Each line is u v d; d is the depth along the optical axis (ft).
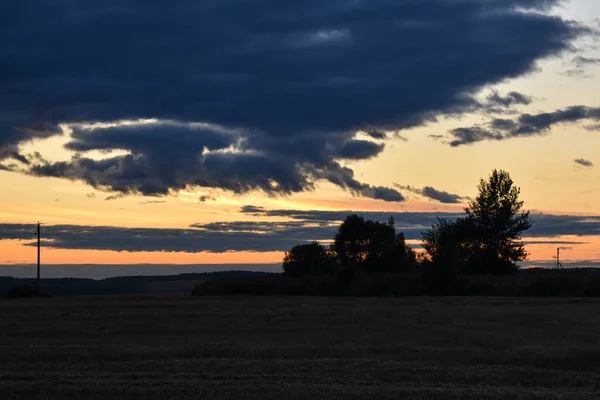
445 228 317.01
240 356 78.07
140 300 223.30
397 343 91.20
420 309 165.07
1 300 236.22
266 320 134.51
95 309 172.76
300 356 77.82
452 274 256.93
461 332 106.63
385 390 57.62
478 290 255.50
